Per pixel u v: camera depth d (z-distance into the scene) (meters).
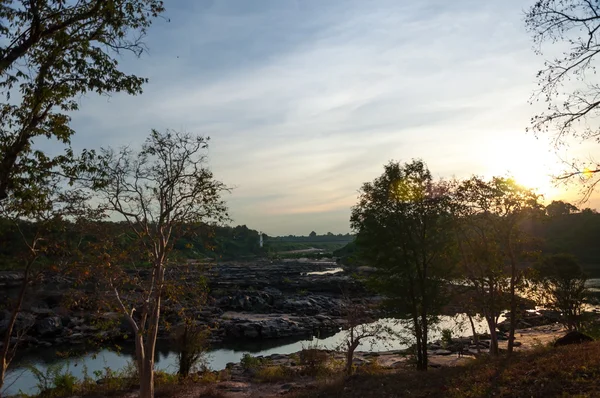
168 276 21.48
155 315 19.41
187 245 21.45
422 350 24.89
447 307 27.02
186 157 20.91
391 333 26.19
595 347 15.35
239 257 188.75
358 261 26.47
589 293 42.97
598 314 43.12
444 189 25.14
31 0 10.87
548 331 45.47
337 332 55.53
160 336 47.81
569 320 36.22
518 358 17.12
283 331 53.03
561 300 35.94
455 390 13.89
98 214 19.23
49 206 17.20
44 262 19.30
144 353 19.30
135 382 24.98
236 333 52.25
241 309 66.62
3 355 18.38
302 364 30.45
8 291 61.25
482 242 25.91
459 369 18.03
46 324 46.84
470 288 26.09
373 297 67.19
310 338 52.28
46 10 11.66
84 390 23.86
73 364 37.50
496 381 13.88
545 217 24.84
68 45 12.04
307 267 144.88
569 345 17.64
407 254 24.80
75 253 18.75
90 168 13.10
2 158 11.69
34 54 11.97
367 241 25.31
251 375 28.81
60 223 18.56
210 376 26.94
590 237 85.44
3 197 11.39
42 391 23.88
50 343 45.03
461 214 25.12
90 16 11.73
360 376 20.66
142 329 18.95
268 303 71.25
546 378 12.73
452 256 25.59
